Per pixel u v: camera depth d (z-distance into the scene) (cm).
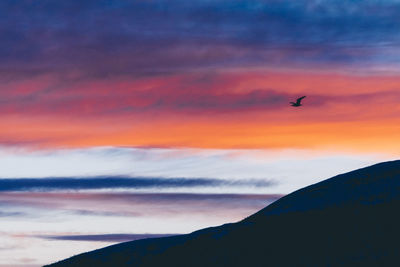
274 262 8856
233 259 9225
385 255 8362
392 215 9094
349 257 8506
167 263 9719
